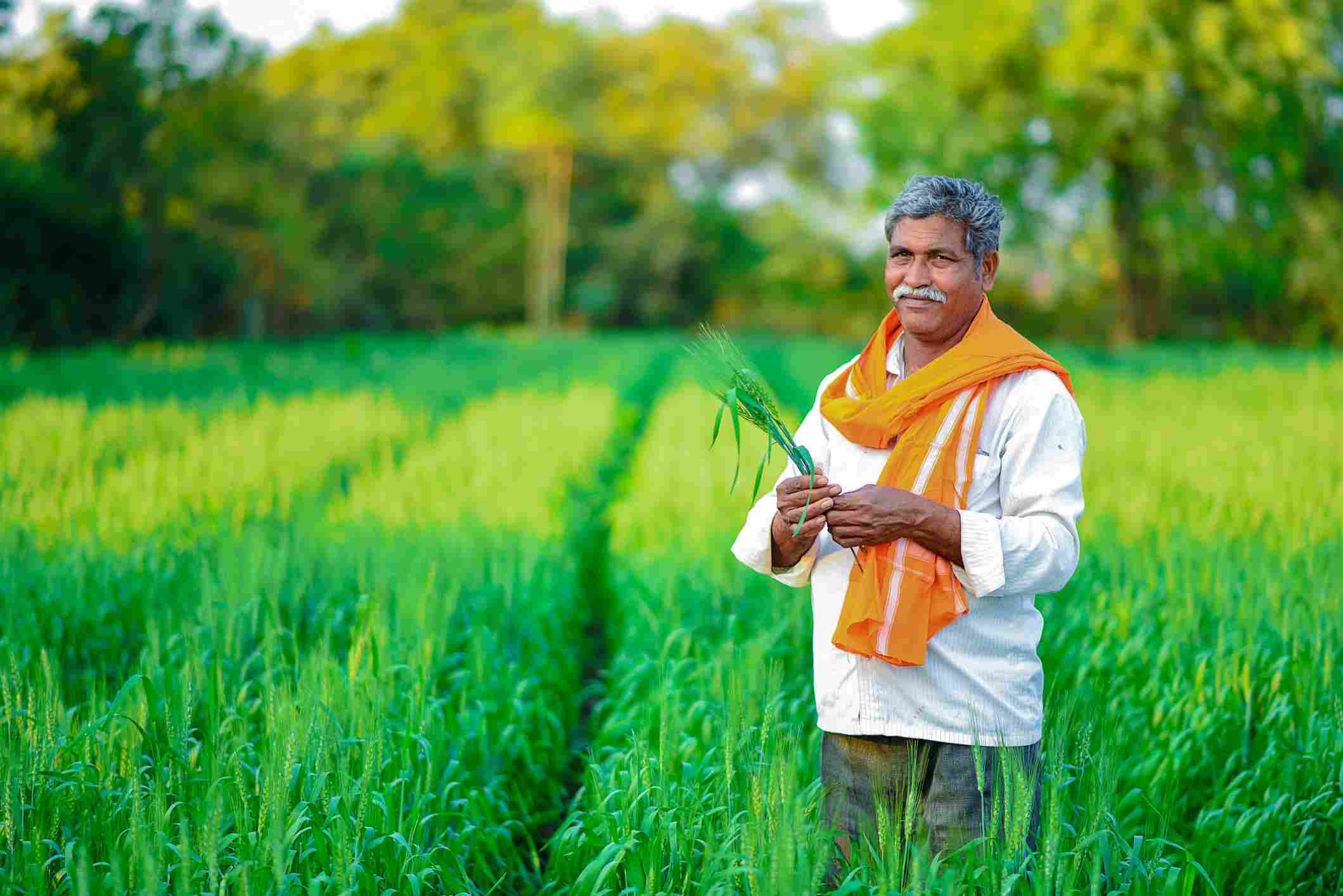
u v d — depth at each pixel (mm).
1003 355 2604
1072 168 29875
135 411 13000
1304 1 26672
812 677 5090
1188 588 5297
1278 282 30609
